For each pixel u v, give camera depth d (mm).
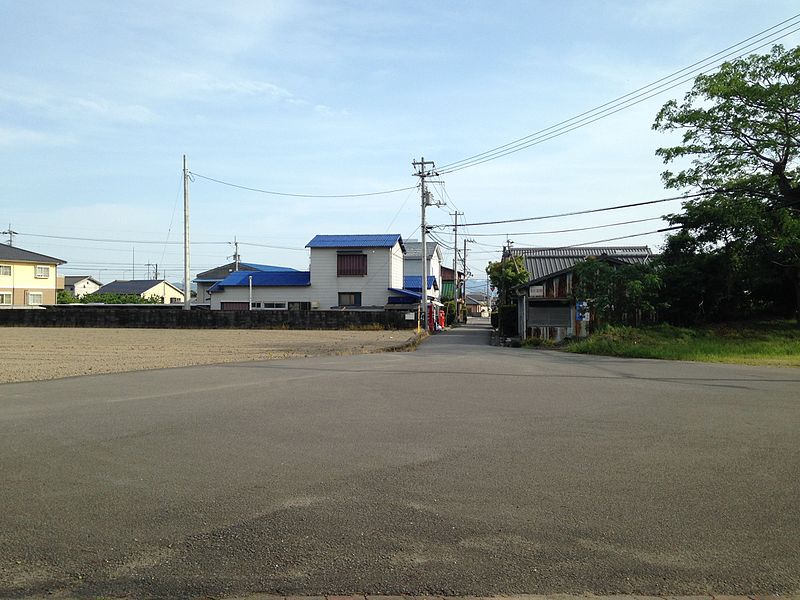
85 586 3549
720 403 9531
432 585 3594
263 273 46938
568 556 3941
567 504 4836
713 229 25703
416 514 4617
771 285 27609
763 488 5238
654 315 27281
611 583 3627
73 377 12859
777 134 22453
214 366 15320
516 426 7723
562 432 7375
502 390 10922
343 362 16562
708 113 22641
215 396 10164
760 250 24203
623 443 6812
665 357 18719
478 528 4359
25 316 40062
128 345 23609
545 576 3695
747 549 4055
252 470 5738
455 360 17328
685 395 10383
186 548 4027
